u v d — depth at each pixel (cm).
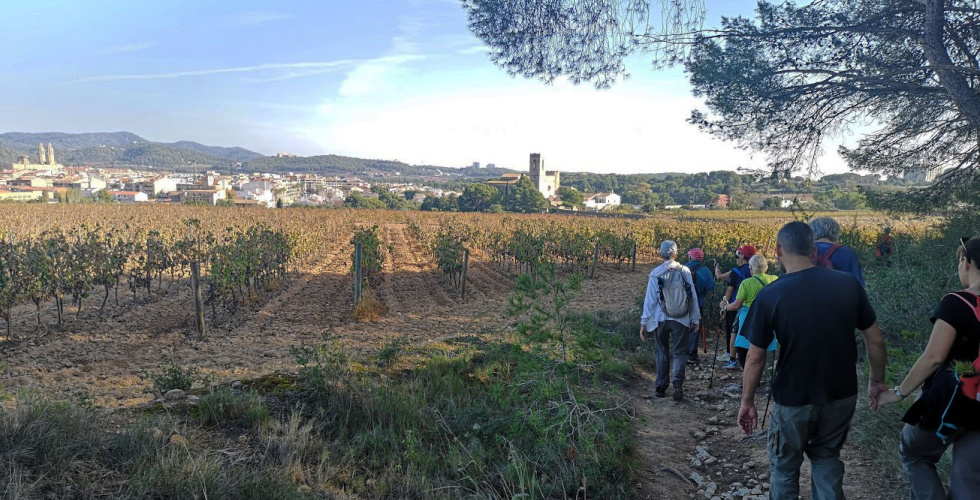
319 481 312
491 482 341
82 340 858
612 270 2152
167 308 1154
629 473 364
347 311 1167
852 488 339
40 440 282
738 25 685
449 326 1004
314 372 453
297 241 1781
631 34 679
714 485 367
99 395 522
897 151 890
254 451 332
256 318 1059
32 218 3192
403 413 413
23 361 729
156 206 5259
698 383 625
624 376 616
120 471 283
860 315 256
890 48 702
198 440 336
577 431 378
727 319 657
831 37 677
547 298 1211
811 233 268
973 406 222
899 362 384
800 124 732
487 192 12138
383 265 2028
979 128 712
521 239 1959
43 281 937
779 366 261
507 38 704
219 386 455
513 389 417
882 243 1012
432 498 310
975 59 682
